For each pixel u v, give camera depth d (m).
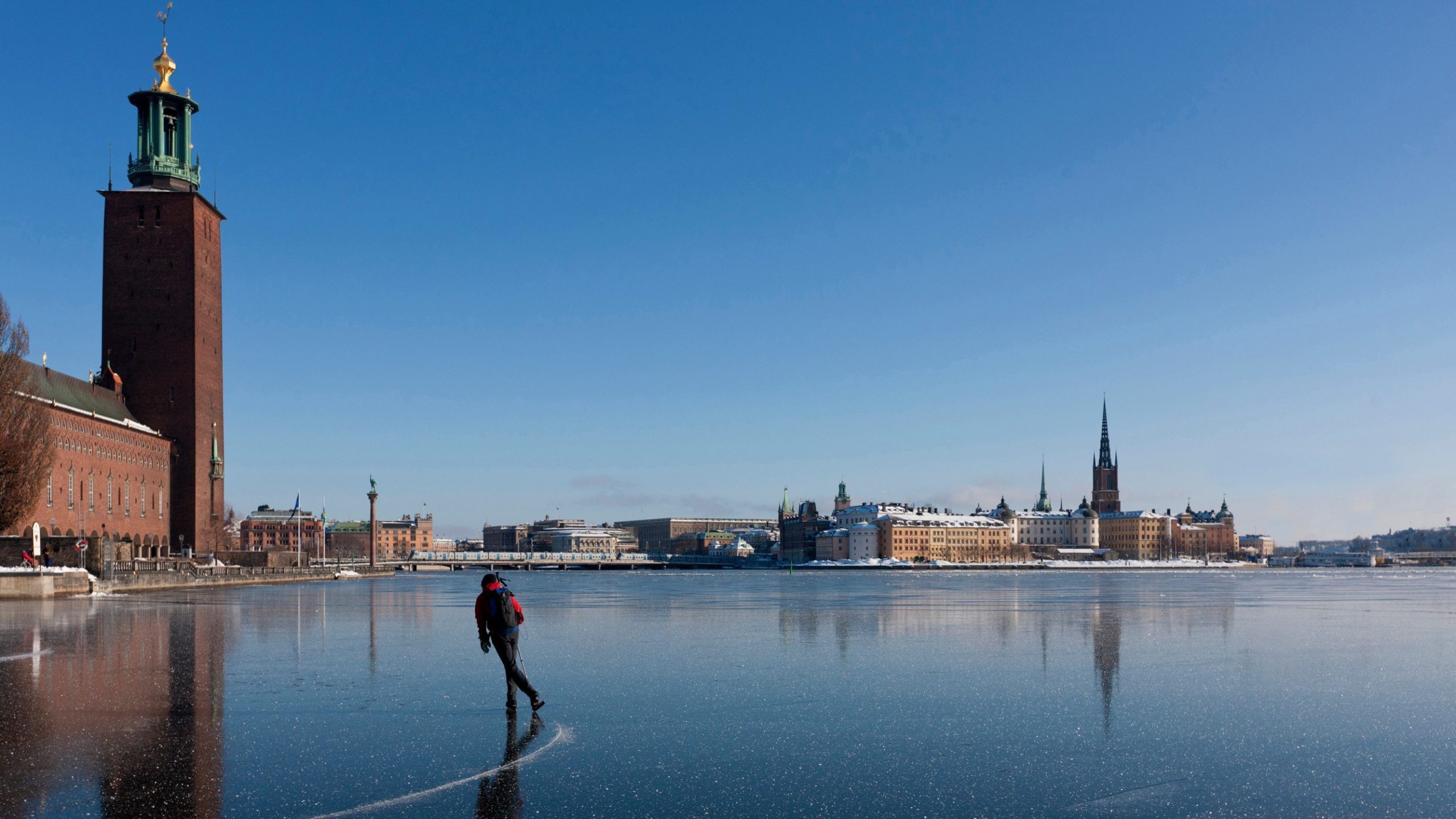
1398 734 19.30
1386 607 67.56
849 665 29.94
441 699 22.66
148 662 29.19
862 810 14.14
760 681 26.25
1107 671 28.41
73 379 165.00
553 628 45.88
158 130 191.50
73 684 24.58
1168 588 127.25
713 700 22.98
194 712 20.70
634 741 18.33
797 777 15.84
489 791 14.88
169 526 184.25
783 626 47.59
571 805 14.23
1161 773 16.28
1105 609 64.88
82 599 73.31
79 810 13.66
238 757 16.73
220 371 198.88
